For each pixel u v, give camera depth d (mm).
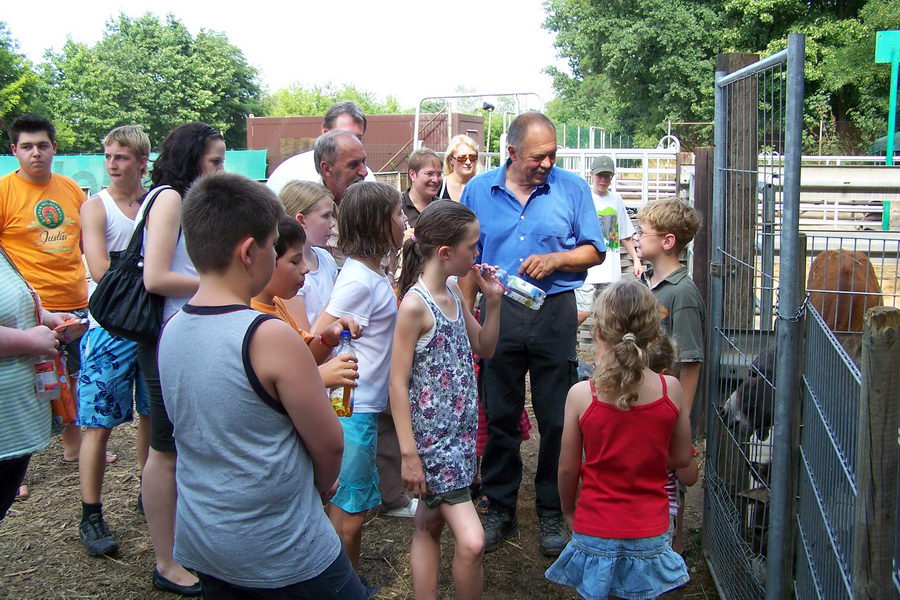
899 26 28219
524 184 3740
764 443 2947
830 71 29469
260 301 2754
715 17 34656
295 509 1985
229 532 1921
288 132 26844
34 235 4562
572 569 2686
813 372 2424
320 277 3557
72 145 50969
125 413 3713
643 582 2582
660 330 2691
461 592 2783
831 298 3570
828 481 2211
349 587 2113
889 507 1716
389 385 3049
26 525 3998
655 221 3461
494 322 3133
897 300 4246
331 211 3525
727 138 3223
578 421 2676
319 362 2662
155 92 56750
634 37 35656
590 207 3762
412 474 2783
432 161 5184
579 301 7543
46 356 2605
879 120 28938
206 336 1905
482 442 4379
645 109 38438
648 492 2619
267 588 1966
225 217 1896
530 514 4176
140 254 3082
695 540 3836
